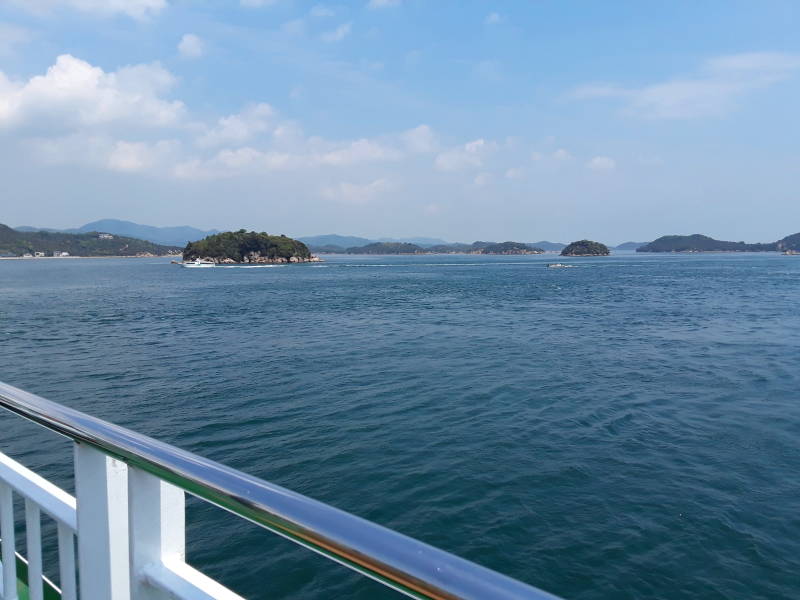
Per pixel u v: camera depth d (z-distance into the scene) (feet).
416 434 38.27
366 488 30.07
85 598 5.39
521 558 23.63
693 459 33.30
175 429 40.45
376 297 164.66
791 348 71.31
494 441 36.65
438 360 64.80
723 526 25.57
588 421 40.81
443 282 243.81
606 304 136.87
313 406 45.57
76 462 5.31
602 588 21.68
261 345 77.46
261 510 3.62
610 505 27.68
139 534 4.87
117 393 51.47
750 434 37.55
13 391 6.12
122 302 152.97
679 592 21.35
